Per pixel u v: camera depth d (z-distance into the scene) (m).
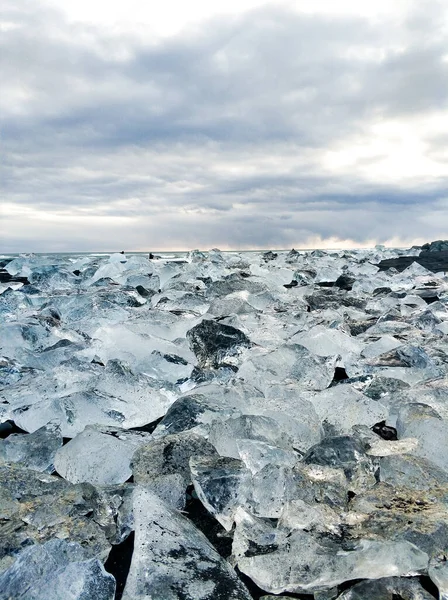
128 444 2.06
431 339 3.78
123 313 4.59
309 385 2.85
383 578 1.40
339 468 1.88
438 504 1.66
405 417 2.27
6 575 1.35
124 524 1.63
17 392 2.76
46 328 3.95
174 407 2.36
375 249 13.90
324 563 1.42
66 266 8.93
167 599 1.29
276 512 1.71
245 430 2.11
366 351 3.48
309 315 4.70
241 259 9.58
